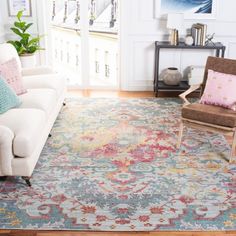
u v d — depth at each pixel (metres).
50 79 4.03
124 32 4.98
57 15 5.19
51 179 2.91
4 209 2.54
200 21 4.93
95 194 2.71
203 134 3.77
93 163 3.16
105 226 2.37
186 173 3.01
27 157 2.69
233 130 3.16
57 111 3.98
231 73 3.61
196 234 2.31
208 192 2.74
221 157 3.29
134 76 5.21
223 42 5.05
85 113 4.31
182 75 5.20
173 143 3.56
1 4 4.93
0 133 2.61
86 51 5.21
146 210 2.53
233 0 4.87
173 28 4.70
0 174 2.72
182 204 2.60
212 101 3.49
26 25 4.83
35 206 2.57
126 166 3.12
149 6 4.88
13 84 3.48
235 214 2.49
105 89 5.30
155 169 3.07
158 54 4.79
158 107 4.54
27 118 2.91
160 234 2.31
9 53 3.92
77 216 2.46
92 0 5.10
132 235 2.30
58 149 3.41
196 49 5.07
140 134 3.75
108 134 3.74
